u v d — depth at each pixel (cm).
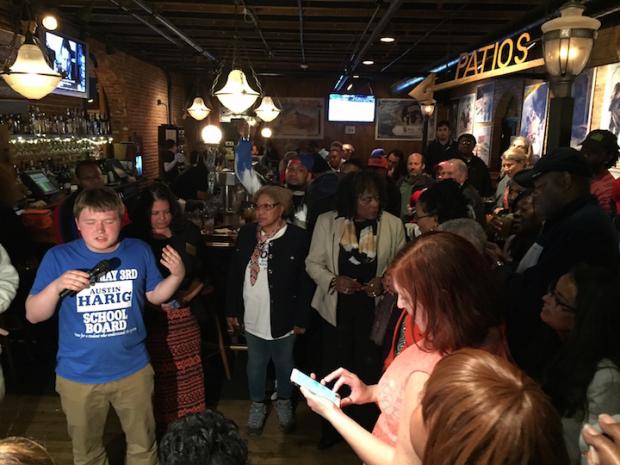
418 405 102
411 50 872
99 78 812
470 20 629
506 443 72
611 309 139
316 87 1324
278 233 277
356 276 255
